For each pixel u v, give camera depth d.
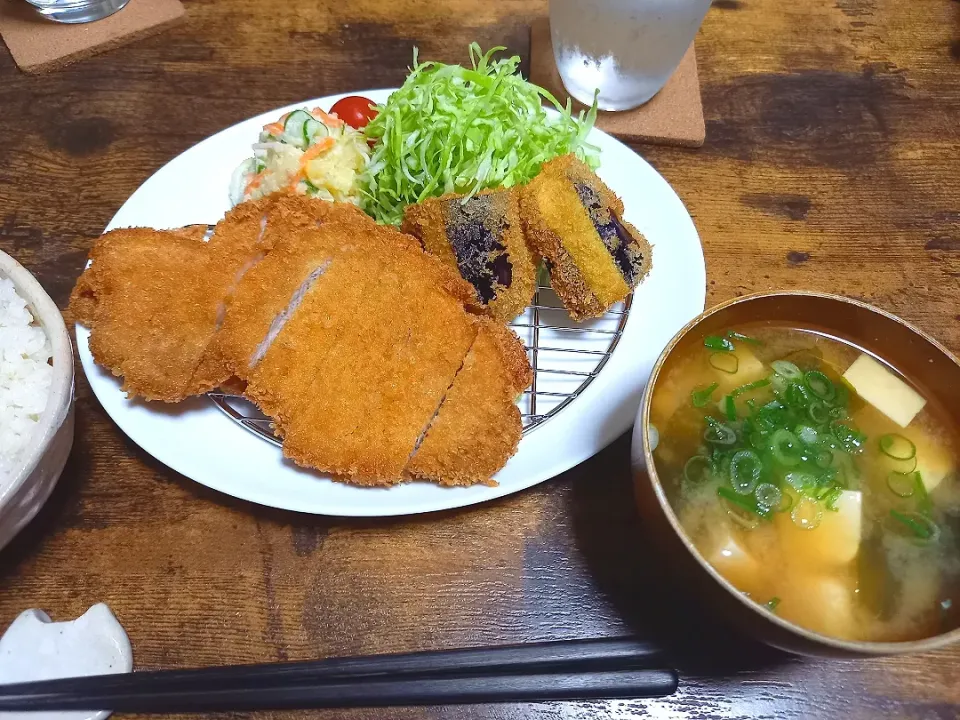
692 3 0.34
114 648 0.26
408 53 0.41
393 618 0.27
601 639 0.25
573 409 0.30
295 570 0.27
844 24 0.43
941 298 0.34
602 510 0.28
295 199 0.31
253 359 0.29
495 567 0.27
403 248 0.31
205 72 0.40
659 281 0.33
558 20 0.37
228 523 0.28
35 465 0.24
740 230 0.36
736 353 0.27
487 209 0.31
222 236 0.31
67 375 0.26
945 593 0.23
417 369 0.29
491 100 0.34
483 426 0.28
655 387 0.26
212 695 0.24
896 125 0.40
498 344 0.30
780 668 0.26
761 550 0.24
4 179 0.36
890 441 0.25
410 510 0.27
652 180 0.35
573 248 0.31
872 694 0.25
